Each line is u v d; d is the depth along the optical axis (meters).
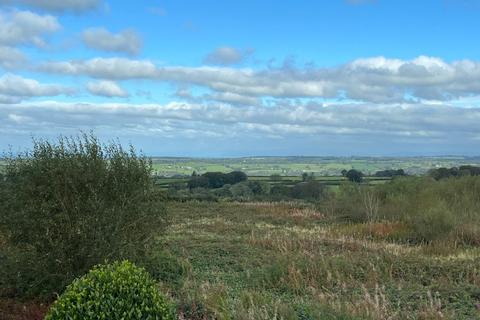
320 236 15.66
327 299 7.83
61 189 8.54
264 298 7.42
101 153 9.06
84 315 4.90
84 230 8.34
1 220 8.41
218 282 8.97
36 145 8.81
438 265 10.48
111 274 5.18
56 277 8.38
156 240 10.01
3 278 8.29
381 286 8.93
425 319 7.02
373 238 16.52
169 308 5.35
